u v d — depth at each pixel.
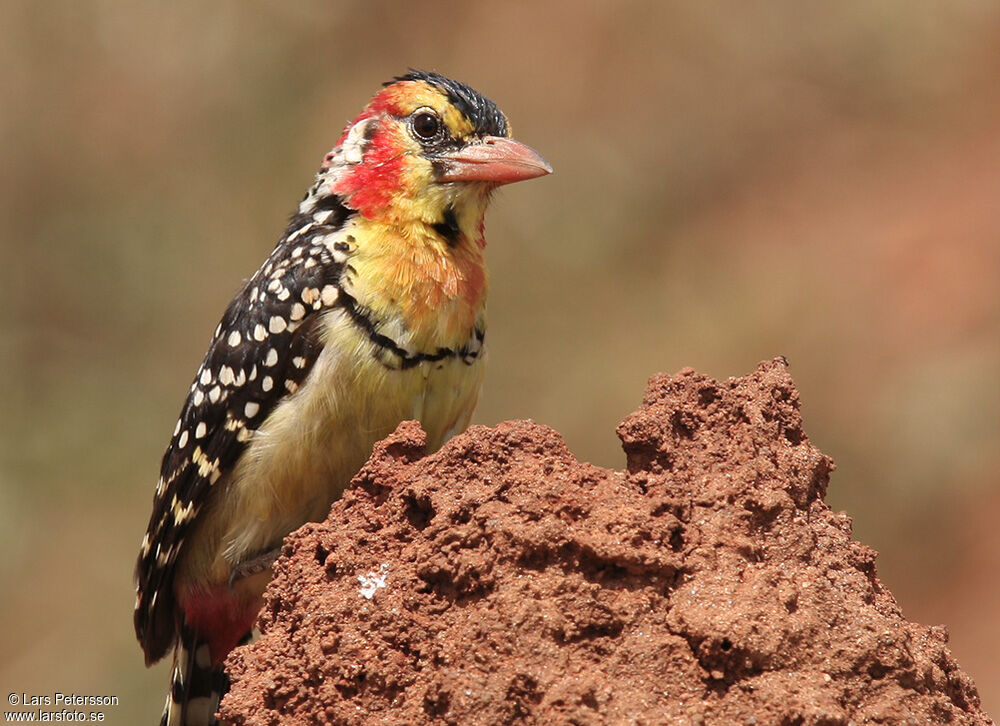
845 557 4.81
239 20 18.66
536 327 16.75
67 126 18.14
